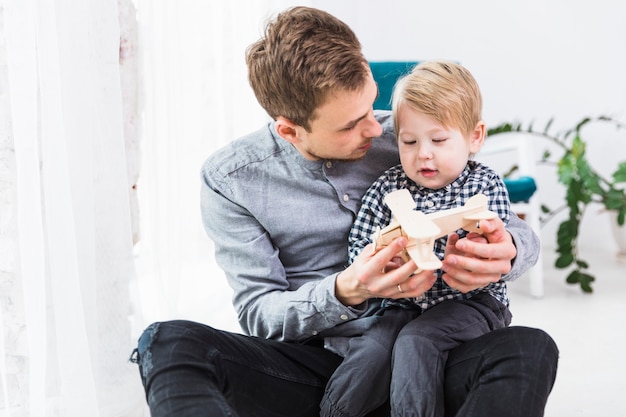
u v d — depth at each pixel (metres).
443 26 3.07
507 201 1.11
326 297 0.99
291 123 1.05
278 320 1.05
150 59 1.60
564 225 2.47
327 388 0.99
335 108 0.98
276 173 1.13
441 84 1.07
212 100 2.00
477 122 1.12
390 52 3.13
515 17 2.99
